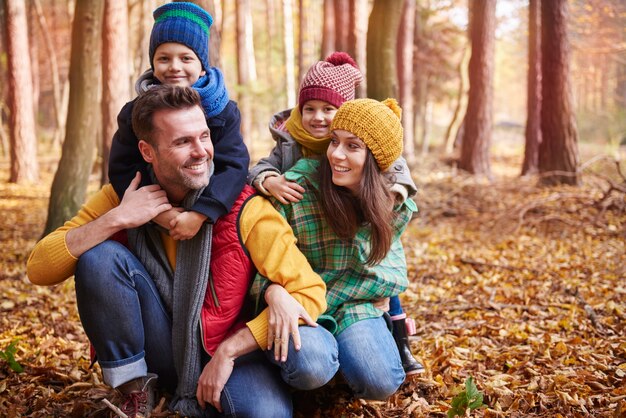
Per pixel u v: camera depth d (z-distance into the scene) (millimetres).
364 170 2367
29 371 3131
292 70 20562
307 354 2270
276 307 2268
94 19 6551
